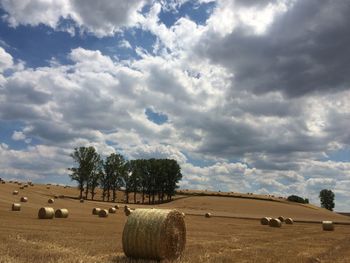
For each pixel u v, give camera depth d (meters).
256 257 19.47
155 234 18.22
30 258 15.78
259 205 112.81
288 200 141.00
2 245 18.81
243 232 37.03
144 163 127.75
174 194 128.75
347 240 31.56
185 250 21.08
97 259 16.84
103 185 123.00
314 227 52.38
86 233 27.30
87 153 113.56
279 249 23.47
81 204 80.31
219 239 28.41
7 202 63.12
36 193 93.12
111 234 27.33
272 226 51.03
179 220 19.42
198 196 127.94
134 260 17.56
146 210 19.28
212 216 73.62
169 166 127.25
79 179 112.94
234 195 132.88
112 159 123.44
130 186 126.56
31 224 32.66
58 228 30.09
